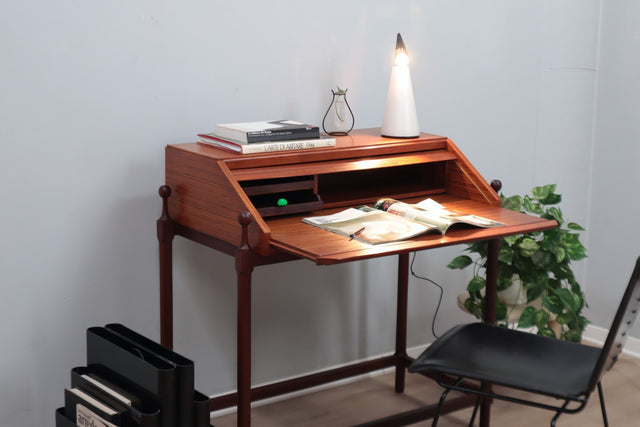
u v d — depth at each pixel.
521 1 3.05
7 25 2.03
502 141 3.13
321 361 2.81
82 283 2.26
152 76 2.27
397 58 2.37
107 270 2.30
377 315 2.92
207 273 2.49
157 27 2.26
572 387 1.80
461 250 3.09
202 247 2.46
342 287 2.81
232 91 2.43
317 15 2.56
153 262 2.38
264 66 2.48
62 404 2.29
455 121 2.98
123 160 2.27
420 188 2.41
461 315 3.15
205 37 2.35
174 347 2.47
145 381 1.74
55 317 2.23
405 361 2.76
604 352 1.67
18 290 2.16
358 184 2.46
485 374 1.82
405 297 2.76
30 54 2.07
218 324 2.55
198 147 2.15
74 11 2.12
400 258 2.73
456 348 2.02
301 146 2.12
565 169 3.29
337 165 2.13
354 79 2.69
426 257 3.00
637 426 2.55
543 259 2.55
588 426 2.54
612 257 3.27
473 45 2.96
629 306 1.69
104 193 2.25
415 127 2.38
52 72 2.11
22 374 2.21
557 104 3.22
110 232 2.28
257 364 2.65
